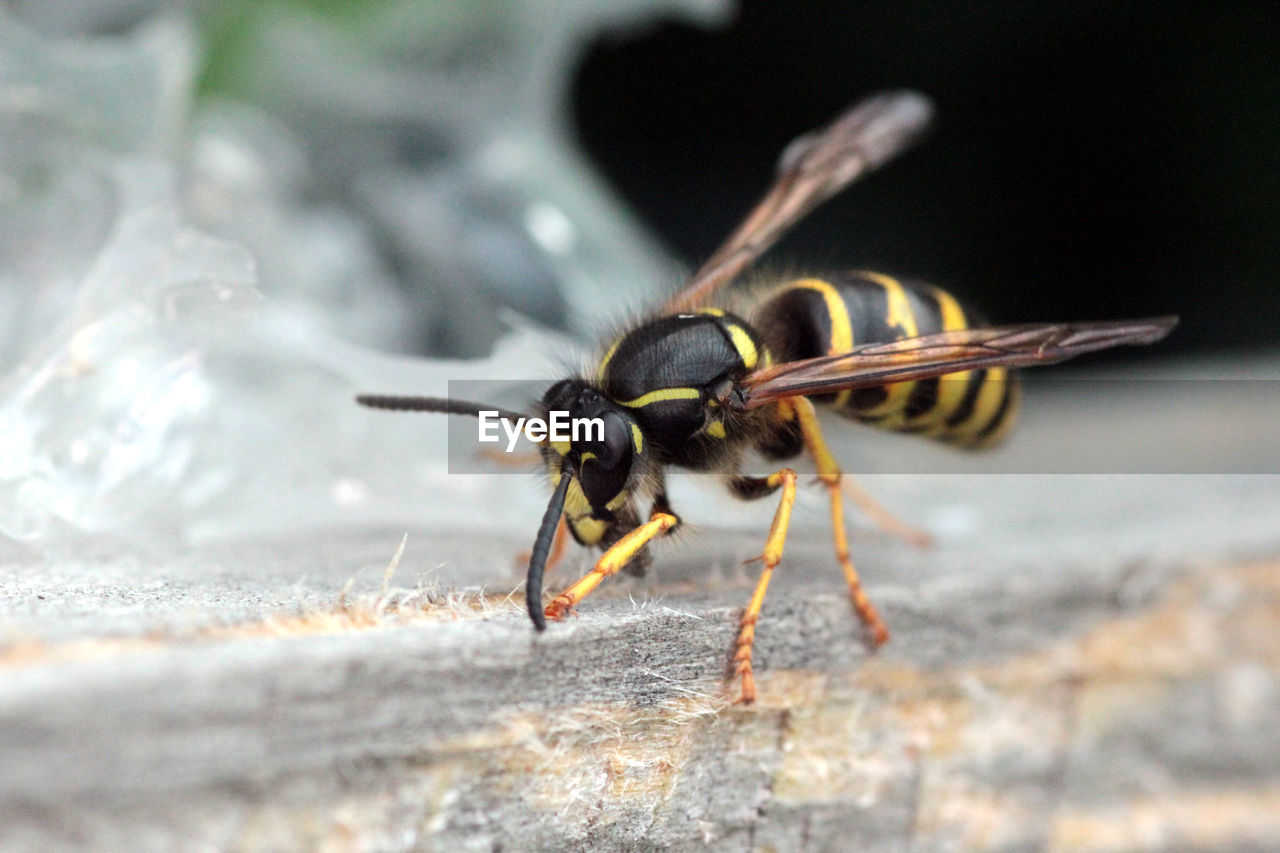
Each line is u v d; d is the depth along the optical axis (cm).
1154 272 13
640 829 7
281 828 7
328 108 10
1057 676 8
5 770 6
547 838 7
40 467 8
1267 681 8
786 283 9
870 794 8
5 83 9
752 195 13
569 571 8
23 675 6
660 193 13
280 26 10
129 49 9
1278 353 13
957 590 8
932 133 13
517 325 9
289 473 8
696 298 9
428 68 11
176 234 8
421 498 9
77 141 9
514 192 11
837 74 13
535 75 11
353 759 7
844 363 8
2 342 9
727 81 13
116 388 8
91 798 6
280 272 10
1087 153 13
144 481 8
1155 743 8
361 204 10
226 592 7
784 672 7
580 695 7
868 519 9
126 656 6
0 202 9
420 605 7
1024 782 8
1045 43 13
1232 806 8
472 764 7
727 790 7
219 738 6
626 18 11
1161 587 8
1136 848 8
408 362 9
